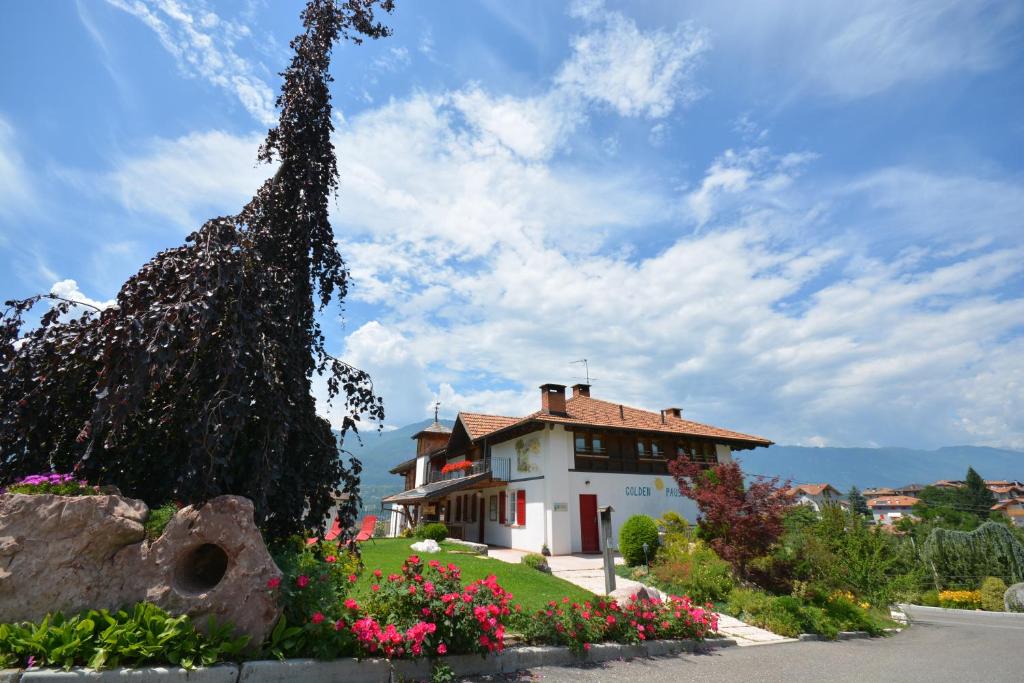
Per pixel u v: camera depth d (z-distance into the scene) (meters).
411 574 6.00
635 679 6.00
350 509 6.38
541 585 11.41
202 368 5.52
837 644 9.41
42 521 4.45
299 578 5.05
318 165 7.65
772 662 7.38
